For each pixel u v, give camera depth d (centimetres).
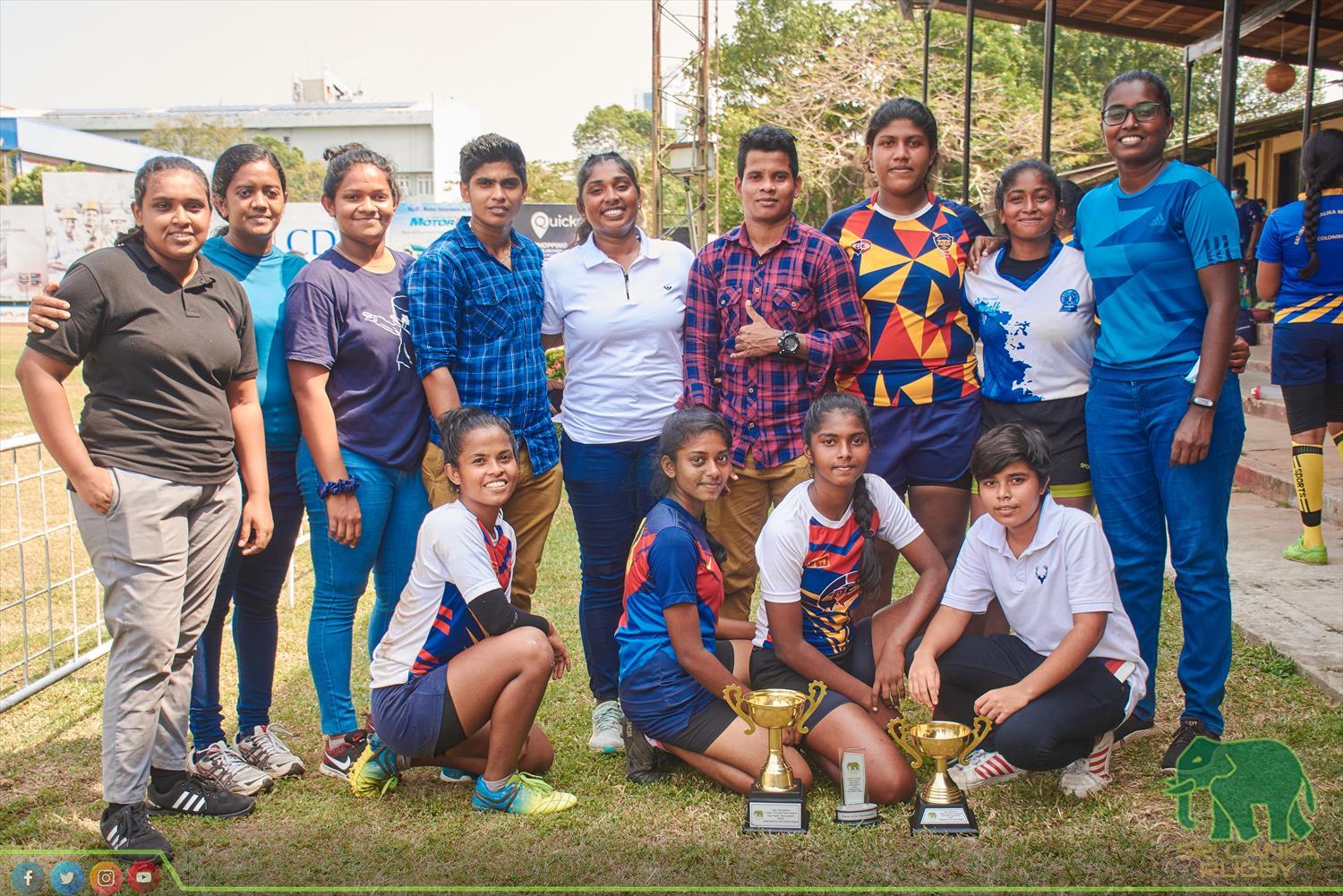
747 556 367
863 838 278
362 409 331
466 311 341
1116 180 328
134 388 277
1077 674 301
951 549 359
